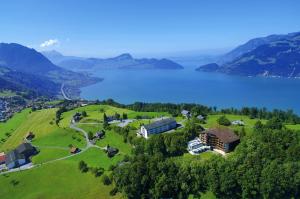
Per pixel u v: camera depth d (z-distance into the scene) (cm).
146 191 17038
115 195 17412
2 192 19812
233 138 19575
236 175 15700
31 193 19038
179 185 16538
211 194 16038
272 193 15012
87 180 19062
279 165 15538
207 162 16675
